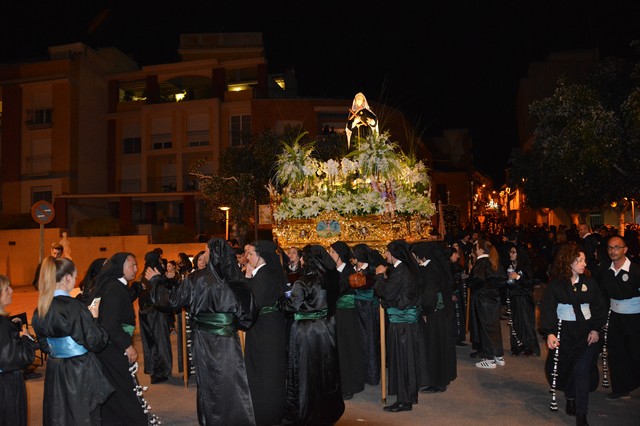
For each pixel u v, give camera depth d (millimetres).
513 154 23469
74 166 33281
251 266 6910
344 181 11180
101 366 5453
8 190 33344
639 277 7141
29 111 33562
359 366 7801
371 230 10625
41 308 4957
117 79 36500
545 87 33906
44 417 5012
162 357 8781
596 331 6293
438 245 8492
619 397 7418
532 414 6859
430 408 7184
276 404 6598
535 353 10125
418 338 7398
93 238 27516
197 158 34812
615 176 15453
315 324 6520
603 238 11586
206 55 36344
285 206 10859
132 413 5902
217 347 5836
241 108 34625
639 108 13047
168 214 36156
